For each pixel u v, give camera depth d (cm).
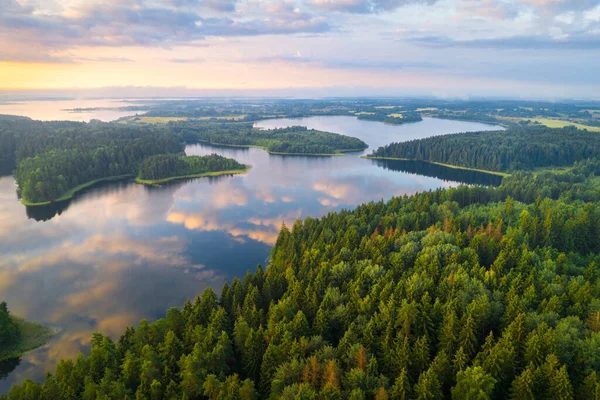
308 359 8350
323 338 9719
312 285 11669
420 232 14762
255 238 19862
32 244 18850
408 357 8319
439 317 9512
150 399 8112
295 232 16738
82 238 19688
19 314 12962
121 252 18000
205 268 16525
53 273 15888
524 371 7281
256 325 10294
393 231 15650
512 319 9175
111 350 9431
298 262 13700
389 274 11281
